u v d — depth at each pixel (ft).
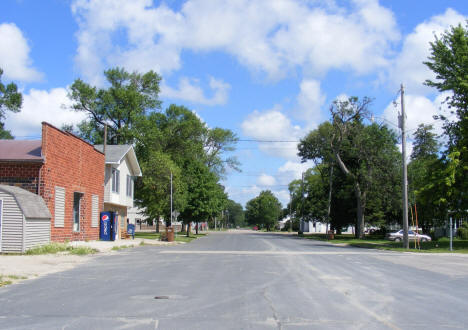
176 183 161.17
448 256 79.71
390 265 59.67
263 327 23.89
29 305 29.43
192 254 73.82
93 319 25.49
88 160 94.58
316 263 60.34
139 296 33.04
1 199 62.59
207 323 24.71
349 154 179.01
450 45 107.45
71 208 84.33
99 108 183.11
